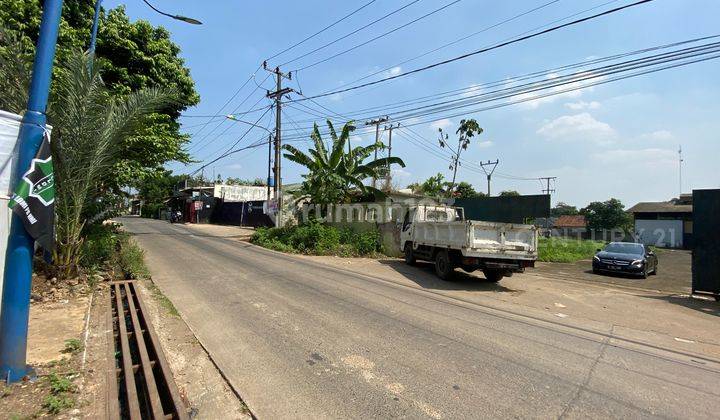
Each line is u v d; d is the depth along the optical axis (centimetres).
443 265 1140
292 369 461
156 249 1622
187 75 1716
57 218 810
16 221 386
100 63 728
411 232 1380
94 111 749
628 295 1069
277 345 537
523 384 441
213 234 2667
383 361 493
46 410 338
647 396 424
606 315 812
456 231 1081
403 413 369
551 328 677
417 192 3094
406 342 565
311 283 974
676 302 984
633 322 762
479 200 2383
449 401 395
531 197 2200
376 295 870
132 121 820
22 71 673
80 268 883
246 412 370
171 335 570
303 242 1769
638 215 4662
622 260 1491
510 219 2261
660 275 1642
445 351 535
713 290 1020
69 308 667
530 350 555
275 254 1603
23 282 391
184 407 360
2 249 405
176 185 6762
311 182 1950
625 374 484
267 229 2245
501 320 711
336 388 416
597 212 5975
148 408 377
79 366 434
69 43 1166
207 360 487
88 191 873
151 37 1524
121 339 530
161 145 1445
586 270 1667
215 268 1166
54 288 751
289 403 384
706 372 505
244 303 758
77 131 748
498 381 447
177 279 981
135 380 435
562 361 518
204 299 784
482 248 1027
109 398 368
